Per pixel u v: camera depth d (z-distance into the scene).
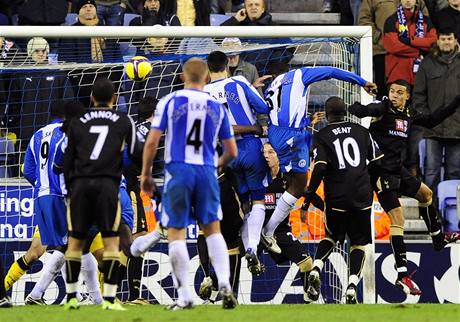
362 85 36.62
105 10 52.62
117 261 29.47
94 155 28.81
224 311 29.31
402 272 38.19
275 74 39.81
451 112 38.81
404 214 47.97
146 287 43.00
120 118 29.23
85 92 45.50
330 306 34.38
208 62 35.44
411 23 50.72
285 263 43.34
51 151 37.38
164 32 42.06
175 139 27.75
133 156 29.39
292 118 36.22
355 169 35.53
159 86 44.19
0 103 45.00
